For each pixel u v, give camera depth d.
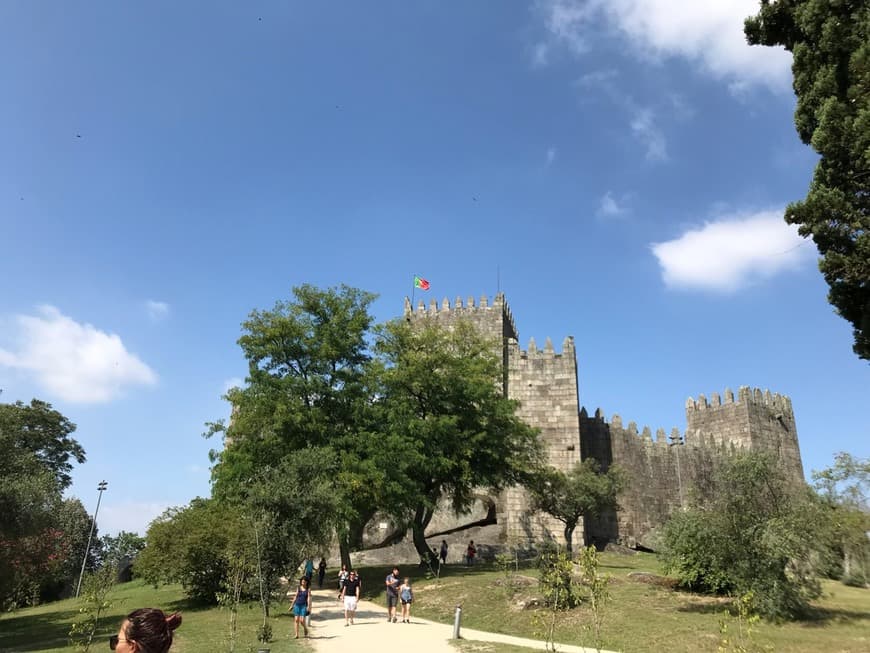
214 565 28.53
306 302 36.09
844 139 16.19
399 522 36.59
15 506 26.62
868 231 16.48
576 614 22.31
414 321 57.44
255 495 25.34
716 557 22.06
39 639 22.89
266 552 24.28
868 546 24.14
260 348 34.06
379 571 38.72
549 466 45.88
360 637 20.64
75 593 54.12
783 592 20.62
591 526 50.28
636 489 53.06
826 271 17.20
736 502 22.39
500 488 42.31
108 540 59.25
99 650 18.53
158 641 4.22
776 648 17.27
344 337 35.94
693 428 70.50
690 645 18.02
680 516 25.36
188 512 29.97
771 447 66.62
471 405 39.19
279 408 31.89
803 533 21.19
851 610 21.88
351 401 35.25
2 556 27.05
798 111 18.14
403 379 37.88
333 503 26.55
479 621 23.72
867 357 17.59
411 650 18.30
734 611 21.17
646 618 21.03
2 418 32.81
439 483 38.59
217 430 34.94
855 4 16.92
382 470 32.59
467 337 44.03
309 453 28.53
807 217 17.36
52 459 56.22
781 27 19.31
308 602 21.61
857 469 23.75
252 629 22.11
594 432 53.72
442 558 40.59
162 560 28.08
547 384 52.03
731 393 67.88
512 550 45.59
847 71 16.75
